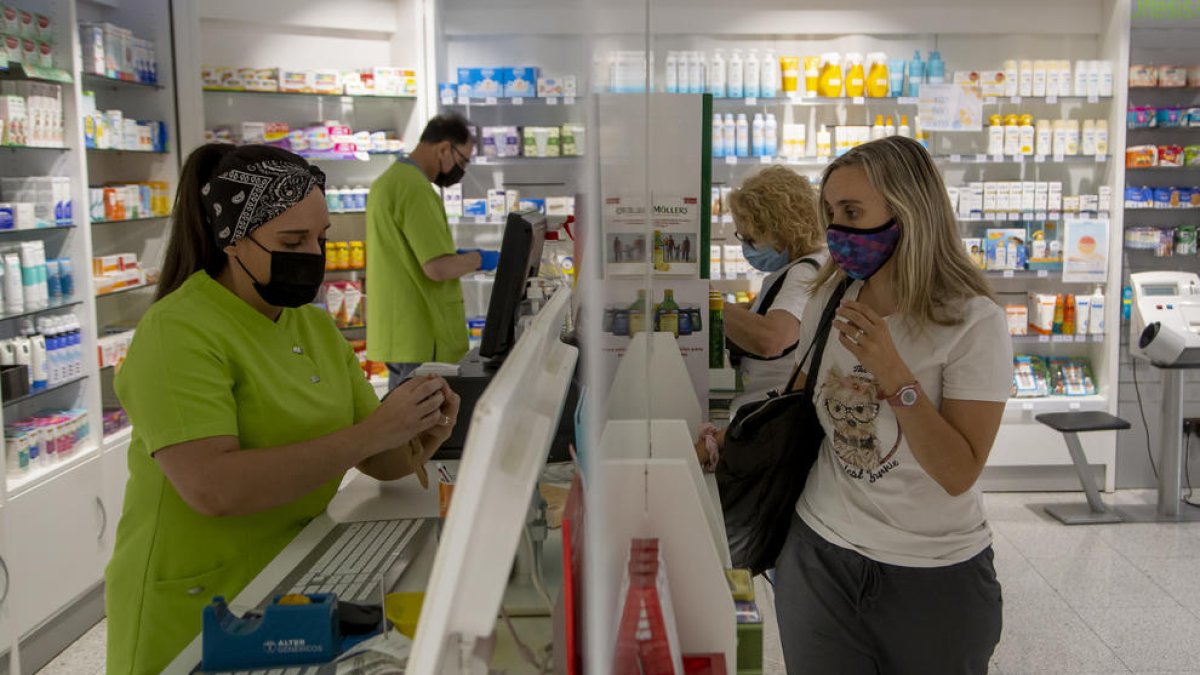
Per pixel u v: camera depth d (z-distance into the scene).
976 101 5.48
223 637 1.44
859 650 1.94
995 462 5.66
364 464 2.27
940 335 1.85
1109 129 5.57
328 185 5.69
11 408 3.96
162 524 1.83
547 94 5.67
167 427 1.75
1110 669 3.59
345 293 5.56
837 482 1.96
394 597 1.52
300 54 5.52
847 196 1.89
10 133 3.72
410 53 5.57
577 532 1.31
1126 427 5.14
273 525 1.95
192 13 5.02
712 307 2.81
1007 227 6.00
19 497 3.53
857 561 1.90
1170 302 5.20
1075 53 5.76
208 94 5.32
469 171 6.03
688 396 2.35
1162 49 5.45
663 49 5.79
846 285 2.04
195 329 1.80
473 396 2.62
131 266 4.70
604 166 1.24
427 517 2.09
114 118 4.50
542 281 3.56
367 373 5.61
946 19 5.64
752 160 5.71
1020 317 5.77
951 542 1.88
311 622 1.44
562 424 2.41
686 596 1.43
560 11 5.85
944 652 1.90
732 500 2.06
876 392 1.89
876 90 5.59
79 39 4.33
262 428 1.90
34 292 3.89
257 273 1.86
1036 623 3.97
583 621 1.24
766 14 5.68
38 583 3.62
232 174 1.82
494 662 1.36
